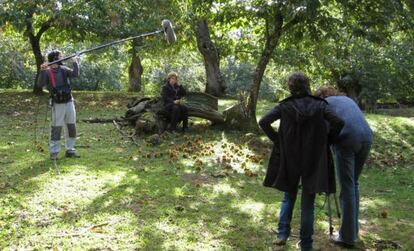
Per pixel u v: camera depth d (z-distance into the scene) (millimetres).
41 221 5203
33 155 8062
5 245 4590
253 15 10273
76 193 6133
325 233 5230
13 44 25734
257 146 9727
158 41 16469
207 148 9164
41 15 16359
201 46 19547
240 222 5387
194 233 5020
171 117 10445
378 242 5020
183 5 16438
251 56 20641
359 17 9727
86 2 15320
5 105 15172
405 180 7961
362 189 7242
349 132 4703
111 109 14953
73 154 8070
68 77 7805
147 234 4945
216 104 11633
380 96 22922
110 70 30984
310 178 4297
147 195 6188
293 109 4344
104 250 4551
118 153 8539
